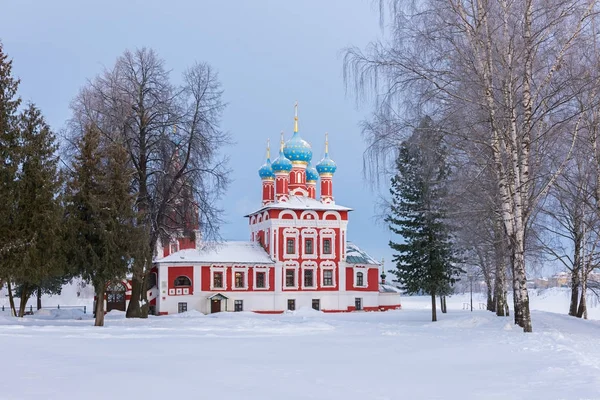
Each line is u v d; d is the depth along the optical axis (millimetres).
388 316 56938
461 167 29594
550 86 27359
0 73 37594
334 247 75938
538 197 27969
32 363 16469
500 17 26422
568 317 40562
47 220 36375
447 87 27219
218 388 12555
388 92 27625
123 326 36312
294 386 12844
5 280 37125
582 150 31625
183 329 32938
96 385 12859
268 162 80688
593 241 44688
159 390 12289
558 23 26328
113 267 37094
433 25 26562
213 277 70812
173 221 48312
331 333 29672
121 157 38906
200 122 47656
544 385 12750
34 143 38062
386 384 13125
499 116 26984
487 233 40594
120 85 46594
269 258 74250
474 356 18266
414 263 46906
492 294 61188
